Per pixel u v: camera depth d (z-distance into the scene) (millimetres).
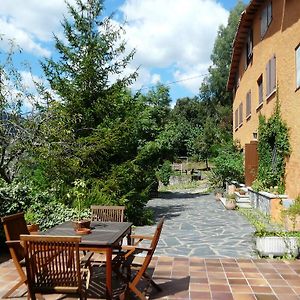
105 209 7109
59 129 10000
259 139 16219
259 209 14352
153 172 13664
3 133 8977
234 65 24547
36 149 9523
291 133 12555
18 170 10094
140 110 14328
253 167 17781
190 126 43906
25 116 9461
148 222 12281
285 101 13156
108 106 12133
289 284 5844
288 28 12828
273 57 14484
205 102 49531
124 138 11969
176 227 11609
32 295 4309
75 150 10766
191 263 7102
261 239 7590
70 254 4219
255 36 18312
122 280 5527
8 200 8312
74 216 9094
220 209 16141
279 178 13641
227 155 22188
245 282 5945
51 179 10906
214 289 5621
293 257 7426
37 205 9023
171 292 5492
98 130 11516
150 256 5109
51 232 5402
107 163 12148
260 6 17219
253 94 18828
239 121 23703
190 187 30562
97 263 5910
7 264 6926
